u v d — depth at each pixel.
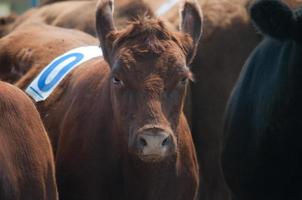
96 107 11.66
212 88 14.75
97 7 11.25
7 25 21.36
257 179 11.56
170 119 10.47
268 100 11.33
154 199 11.37
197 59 14.68
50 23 18.78
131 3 15.51
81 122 11.77
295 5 14.17
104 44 11.10
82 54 13.12
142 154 10.16
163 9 15.78
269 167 11.35
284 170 11.18
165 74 10.44
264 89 11.53
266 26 10.77
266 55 11.82
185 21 11.37
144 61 10.45
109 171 11.39
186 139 11.66
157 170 11.22
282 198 11.31
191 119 14.68
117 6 15.59
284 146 11.09
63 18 17.81
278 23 10.70
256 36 14.80
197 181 11.98
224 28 14.78
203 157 14.80
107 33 11.09
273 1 10.70
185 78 10.57
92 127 11.59
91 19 17.34
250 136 11.73
